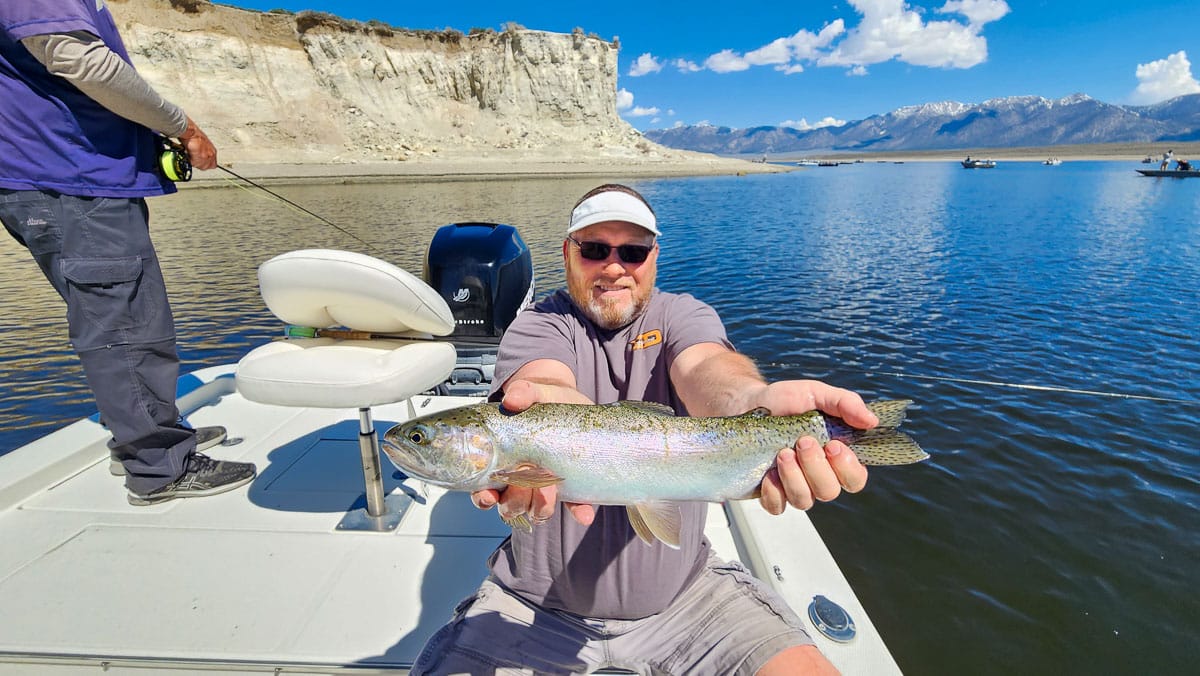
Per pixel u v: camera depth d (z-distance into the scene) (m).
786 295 15.04
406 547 3.35
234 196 39.66
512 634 2.39
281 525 3.52
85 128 3.16
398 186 50.12
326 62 73.50
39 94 3.01
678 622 2.43
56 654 2.57
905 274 17.33
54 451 4.05
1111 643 4.57
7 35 2.90
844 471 1.99
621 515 2.40
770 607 2.38
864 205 39.53
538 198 39.22
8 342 10.83
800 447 2.02
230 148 62.22
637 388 2.70
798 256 20.45
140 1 62.50
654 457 2.31
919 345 11.12
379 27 78.75
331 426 4.80
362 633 2.73
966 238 23.98
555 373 2.53
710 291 15.60
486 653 2.32
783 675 2.11
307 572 3.13
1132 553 5.52
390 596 2.97
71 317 3.35
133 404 3.51
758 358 10.56
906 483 6.61
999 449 7.31
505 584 2.52
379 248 19.83
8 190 3.07
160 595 2.94
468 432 2.38
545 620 2.44
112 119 3.26
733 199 45.19
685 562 2.45
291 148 66.75
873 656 2.56
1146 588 5.11
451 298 5.84
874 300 14.45
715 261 19.73
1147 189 51.03
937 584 5.17
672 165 93.00
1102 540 5.70
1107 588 5.11
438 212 30.50
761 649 2.20
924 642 4.59
